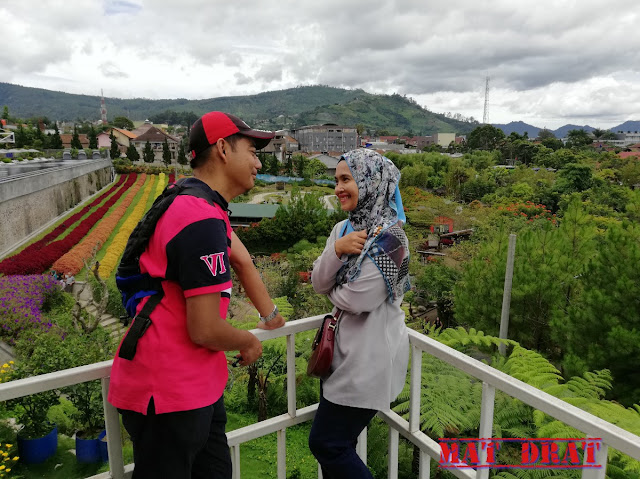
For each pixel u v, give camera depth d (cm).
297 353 716
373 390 167
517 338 1220
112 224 3212
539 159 9900
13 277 1716
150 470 131
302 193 7000
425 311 2117
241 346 135
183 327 128
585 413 124
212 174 144
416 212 3747
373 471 571
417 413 193
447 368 546
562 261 1165
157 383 125
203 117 145
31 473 543
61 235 2727
